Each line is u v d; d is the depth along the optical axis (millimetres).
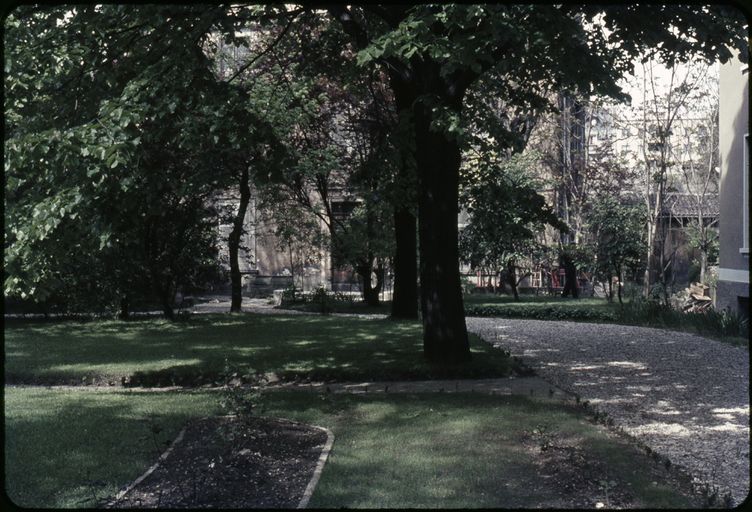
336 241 22578
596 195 26203
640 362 11094
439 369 9836
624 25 9047
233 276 21031
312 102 18516
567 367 10656
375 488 5008
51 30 9109
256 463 5566
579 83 8859
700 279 25078
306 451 5953
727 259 15492
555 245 24359
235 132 9211
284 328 15141
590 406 7867
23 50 8562
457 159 10406
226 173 16125
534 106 12570
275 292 27766
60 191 7707
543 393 8648
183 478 5250
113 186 7949
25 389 9172
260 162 9789
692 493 4980
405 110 9914
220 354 11297
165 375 9766
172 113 8828
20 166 7559
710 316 15008
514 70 11148
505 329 15695
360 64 7926
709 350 12305
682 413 7633
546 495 4859
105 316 17969
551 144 28766
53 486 5059
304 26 15781
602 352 12164
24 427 6762
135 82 8336
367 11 12164
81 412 7441
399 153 11352
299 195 22906
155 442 6020
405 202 13031
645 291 22125
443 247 10250
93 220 7945
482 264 24547
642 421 7273
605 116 28547
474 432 6594
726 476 5484
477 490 4965
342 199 28453
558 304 21203
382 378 9734
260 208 23688
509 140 11742
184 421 6969
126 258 16125
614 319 17531
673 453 6109
